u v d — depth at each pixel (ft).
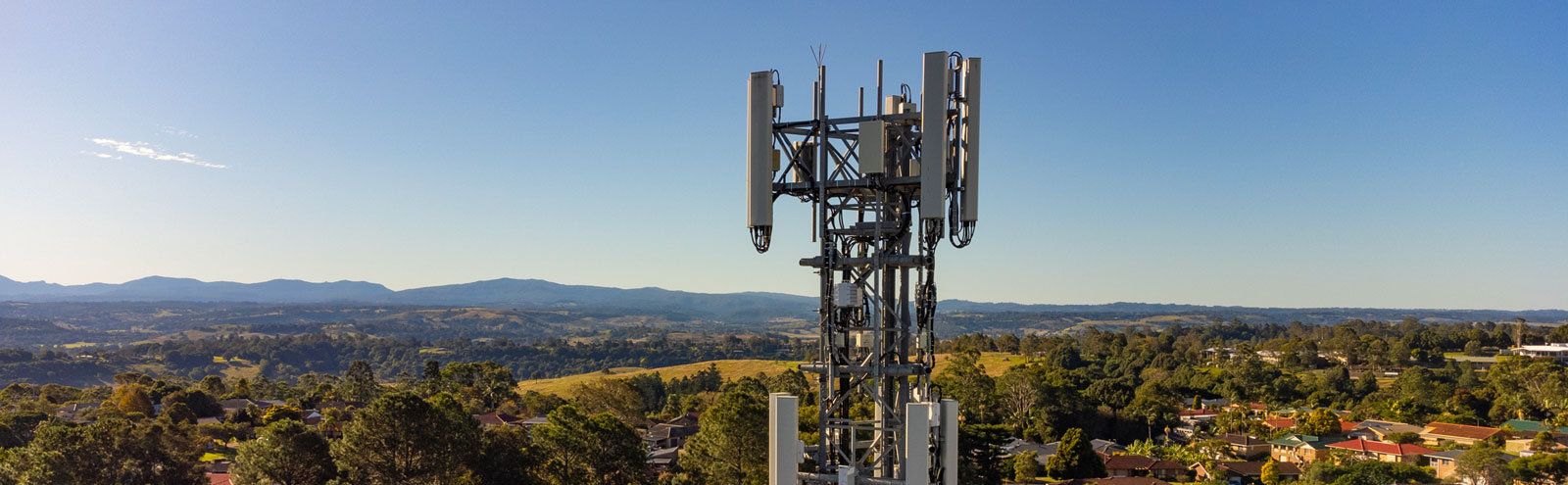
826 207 53.67
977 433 245.86
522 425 365.40
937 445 52.54
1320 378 558.15
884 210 54.70
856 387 55.06
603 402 397.60
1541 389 421.59
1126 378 642.63
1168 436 420.77
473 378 506.89
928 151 50.34
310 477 186.50
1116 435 421.18
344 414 337.72
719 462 186.39
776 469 53.06
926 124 50.44
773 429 53.21
